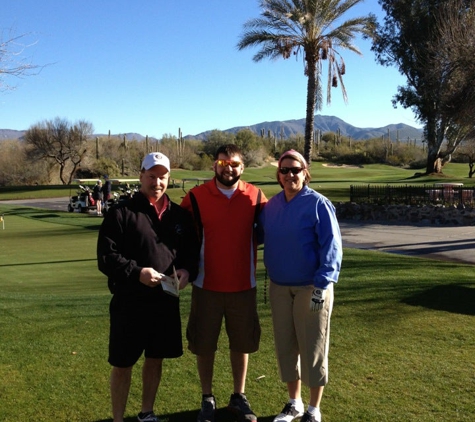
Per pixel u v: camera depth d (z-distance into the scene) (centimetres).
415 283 705
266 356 445
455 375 398
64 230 1862
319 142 9550
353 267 874
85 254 1236
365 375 401
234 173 346
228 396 375
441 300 608
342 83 2330
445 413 340
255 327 359
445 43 1861
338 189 3266
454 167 6412
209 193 352
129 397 374
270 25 2239
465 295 632
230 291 351
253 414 341
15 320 557
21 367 426
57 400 368
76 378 405
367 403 356
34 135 5912
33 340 491
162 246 330
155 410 355
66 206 3350
